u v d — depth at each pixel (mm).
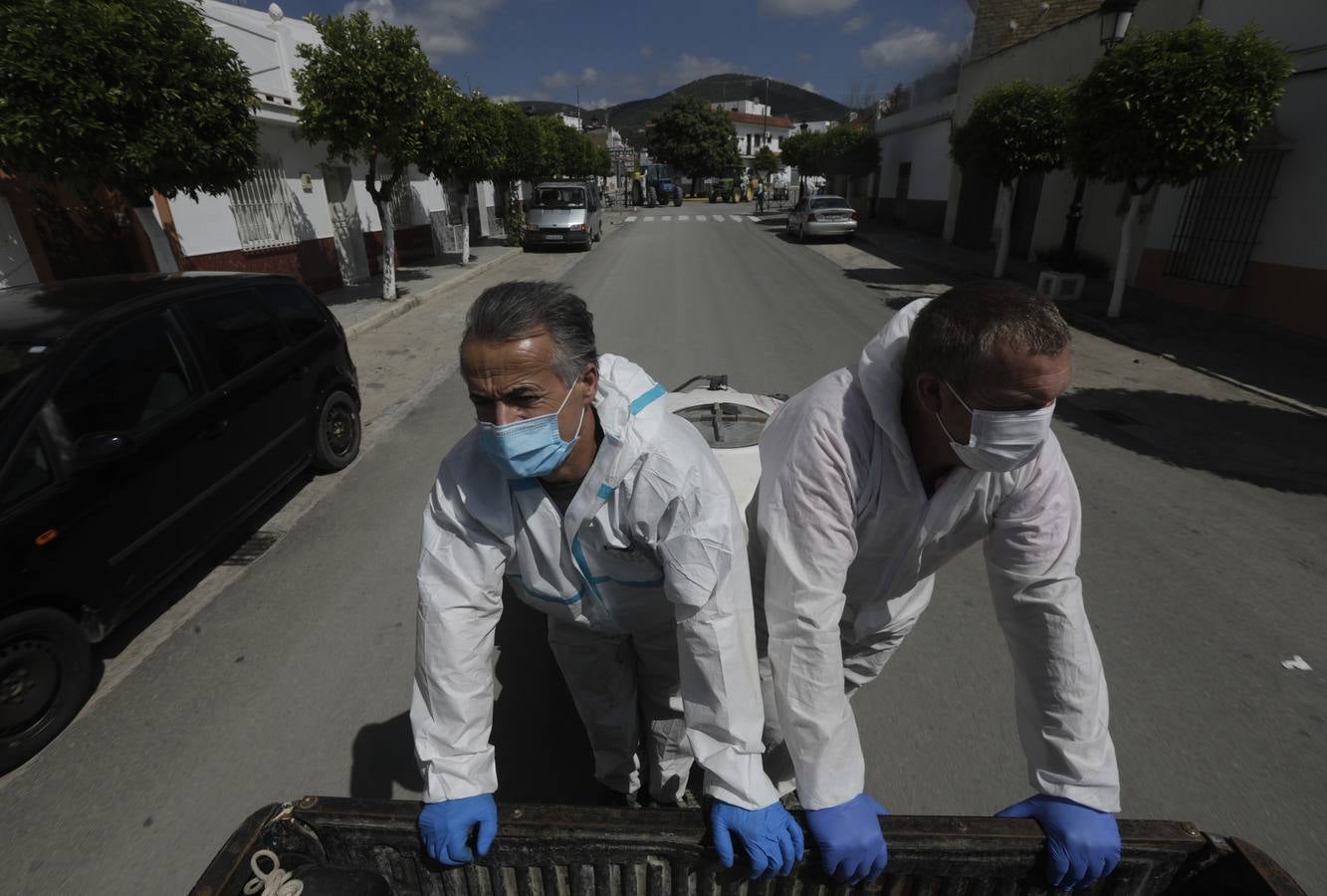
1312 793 2303
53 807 2318
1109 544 3854
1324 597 3357
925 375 1151
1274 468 4832
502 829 1267
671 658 1771
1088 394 6438
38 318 3062
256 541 4059
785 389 6715
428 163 11938
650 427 1273
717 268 15359
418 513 4371
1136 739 2527
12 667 2471
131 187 5914
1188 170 7656
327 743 2584
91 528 2750
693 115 51969
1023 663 1391
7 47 4797
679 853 1270
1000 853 1243
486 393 1147
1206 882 1246
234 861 1218
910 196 23844
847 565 1305
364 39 9422
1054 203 14398
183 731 2646
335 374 4918
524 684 2871
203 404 3488
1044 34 14148
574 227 18484
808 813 1220
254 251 10109
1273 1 8539
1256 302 8953
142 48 5473
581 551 1406
